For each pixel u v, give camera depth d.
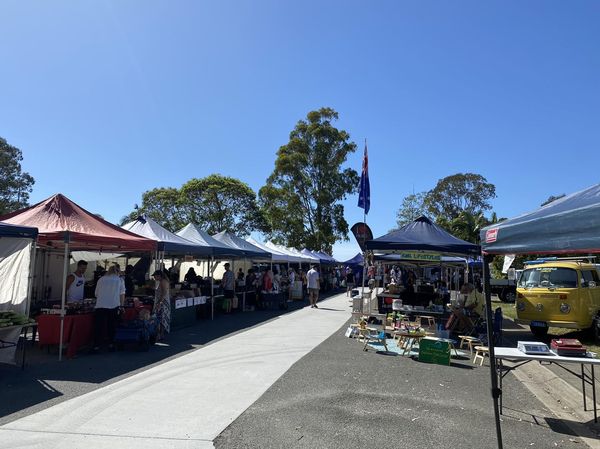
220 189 40.81
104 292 9.43
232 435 4.98
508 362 9.34
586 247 4.00
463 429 5.33
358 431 5.17
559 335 12.98
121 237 10.62
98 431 5.04
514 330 14.32
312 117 42.22
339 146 42.41
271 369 8.06
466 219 43.03
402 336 10.08
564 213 4.24
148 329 9.88
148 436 4.91
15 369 7.91
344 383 7.21
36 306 15.88
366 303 13.46
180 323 13.33
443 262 21.06
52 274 19.47
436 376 7.91
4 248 9.19
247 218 41.78
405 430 5.24
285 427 5.24
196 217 41.50
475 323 11.17
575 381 7.57
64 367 8.09
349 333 11.84
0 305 8.93
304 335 12.02
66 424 5.23
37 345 10.21
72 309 9.72
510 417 5.83
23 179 37.81
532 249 4.51
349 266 30.47
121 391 6.60
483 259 5.14
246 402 6.14
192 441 4.79
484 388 7.25
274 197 41.09
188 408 5.87
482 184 58.69
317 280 20.20
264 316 16.73
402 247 12.17
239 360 8.79
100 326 9.38
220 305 17.45
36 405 5.90
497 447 4.82
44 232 8.95
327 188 41.72
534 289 12.45
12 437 4.81
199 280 17.59
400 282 26.23
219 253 16.12
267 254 21.44
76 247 13.40
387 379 7.56
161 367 8.16
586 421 5.70
